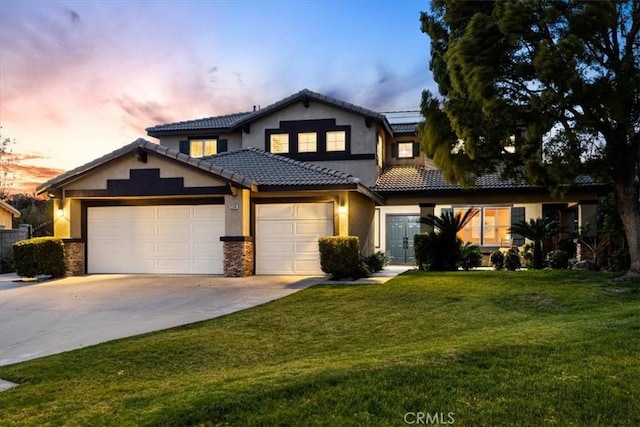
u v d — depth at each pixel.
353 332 8.31
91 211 17.17
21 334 8.82
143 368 6.49
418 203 20.31
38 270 15.64
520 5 11.36
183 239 16.56
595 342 6.30
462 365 5.51
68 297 12.51
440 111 14.12
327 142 20.77
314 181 15.65
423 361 5.66
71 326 9.34
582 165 12.21
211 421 4.30
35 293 13.21
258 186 15.65
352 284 13.48
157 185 15.90
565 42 10.73
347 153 20.47
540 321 8.51
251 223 16.33
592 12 10.86
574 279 13.12
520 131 12.57
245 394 4.81
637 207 12.62
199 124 23.27
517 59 12.12
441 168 14.16
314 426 4.16
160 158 15.85
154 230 16.78
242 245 15.55
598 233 17.66
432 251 17.20
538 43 11.52
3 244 20.58
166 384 5.65
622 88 11.00
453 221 17.38
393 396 4.71
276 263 16.27
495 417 4.28
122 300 11.96
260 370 5.99
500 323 8.57
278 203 16.27
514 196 19.58
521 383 4.98
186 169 15.73
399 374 5.23
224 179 15.41
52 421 4.57
